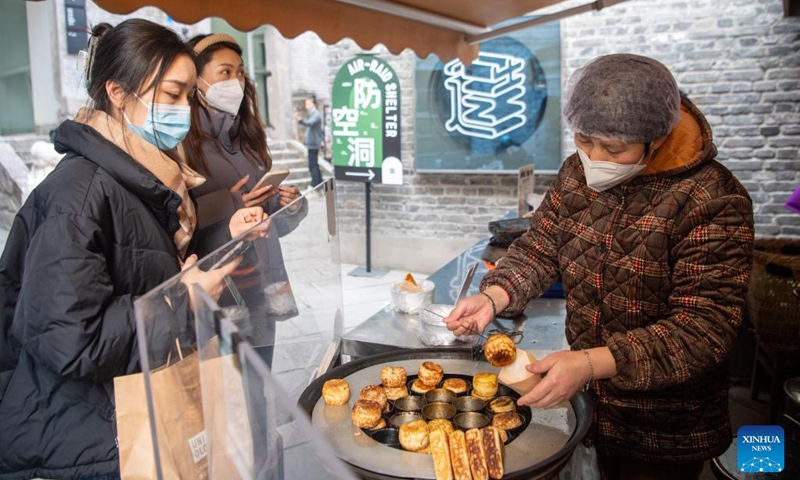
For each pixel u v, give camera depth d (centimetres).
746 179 502
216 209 185
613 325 138
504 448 107
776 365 270
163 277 133
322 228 142
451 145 582
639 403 139
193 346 85
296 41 923
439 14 253
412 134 603
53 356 114
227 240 174
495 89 557
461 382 133
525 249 157
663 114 115
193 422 84
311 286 134
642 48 511
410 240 622
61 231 115
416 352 145
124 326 117
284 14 189
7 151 605
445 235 609
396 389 130
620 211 133
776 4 472
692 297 123
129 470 105
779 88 482
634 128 115
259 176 224
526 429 114
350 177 590
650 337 116
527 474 98
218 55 209
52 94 693
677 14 497
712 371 138
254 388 76
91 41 138
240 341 75
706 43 494
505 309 149
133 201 129
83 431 121
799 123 481
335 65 641
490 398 127
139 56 129
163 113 133
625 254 133
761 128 491
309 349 131
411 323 191
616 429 142
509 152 566
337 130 584
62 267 114
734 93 493
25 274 116
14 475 124
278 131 934
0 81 684
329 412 120
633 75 116
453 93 571
